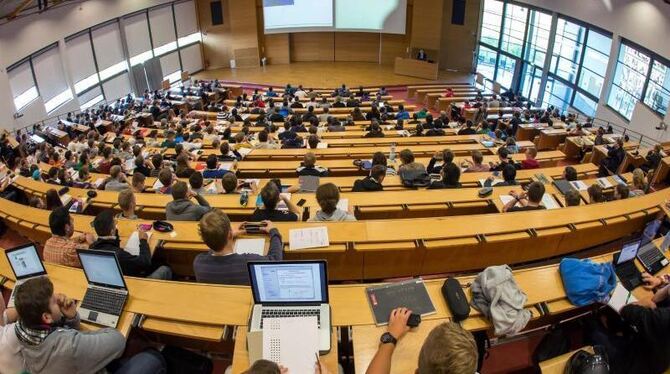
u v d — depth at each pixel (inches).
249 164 293.6
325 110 535.8
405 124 459.5
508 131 468.4
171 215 184.7
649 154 352.8
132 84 717.9
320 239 159.0
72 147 407.5
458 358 68.3
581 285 118.6
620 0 490.0
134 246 152.6
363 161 284.8
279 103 597.6
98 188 256.4
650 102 461.4
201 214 185.5
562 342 130.7
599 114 545.6
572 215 183.0
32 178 300.2
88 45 630.5
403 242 161.8
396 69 813.9
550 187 229.0
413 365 98.0
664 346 109.8
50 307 98.0
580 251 199.3
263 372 70.3
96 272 119.0
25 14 506.9
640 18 461.7
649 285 129.2
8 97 486.0
